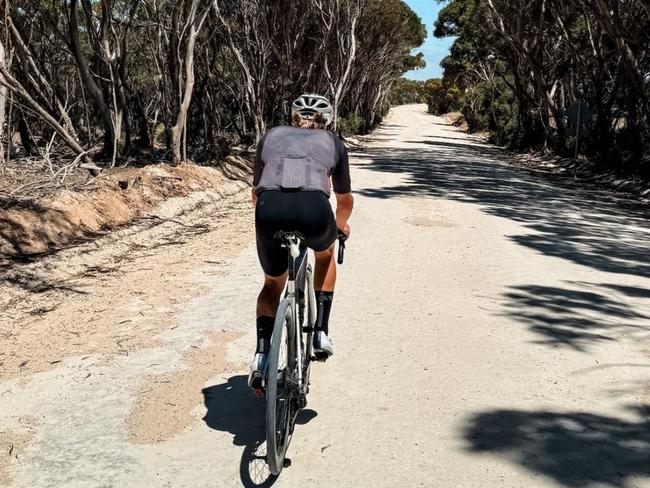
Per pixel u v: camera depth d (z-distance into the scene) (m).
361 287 6.70
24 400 4.05
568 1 22.41
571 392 4.25
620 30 19.00
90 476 3.24
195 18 13.94
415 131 58.19
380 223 10.48
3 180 10.16
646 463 3.40
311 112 3.66
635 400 4.14
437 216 11.31
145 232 9.02
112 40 15.95
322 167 3.42
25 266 6.71
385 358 4.80
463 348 5.00
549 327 5.50
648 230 10.98
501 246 8.88
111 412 3.89
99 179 10.51
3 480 3.19
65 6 14.55
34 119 18.88
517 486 3.19
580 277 7.26
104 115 14.67
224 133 25.11
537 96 32.97
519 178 19.95
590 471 3.32
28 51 14.21
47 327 5.36
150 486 3.16
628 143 21.77
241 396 4.12
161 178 11.99
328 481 3.22
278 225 3.28
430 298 6.32
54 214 8.10
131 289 6.47
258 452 3.48
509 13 28.88
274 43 23.02
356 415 3.91
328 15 28.31
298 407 3.47
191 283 6.70
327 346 3.64
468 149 35.66
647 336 5.32
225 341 5.06
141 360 4.67
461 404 4.06
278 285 3.54
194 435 3.64
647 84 20.59
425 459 3.43
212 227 9.95
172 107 16.12
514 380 4.42
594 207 13.80
